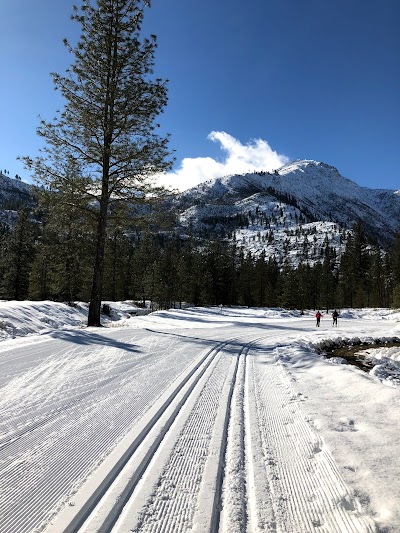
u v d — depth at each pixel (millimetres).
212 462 3625
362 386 6648
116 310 34094
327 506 2900
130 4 16203
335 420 4883
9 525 2580
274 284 93375
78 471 3381
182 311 36375
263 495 3068
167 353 10141
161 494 3033
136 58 16500
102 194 16453
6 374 6812
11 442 3982
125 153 16422
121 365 8133
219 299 67500
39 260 46094
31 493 2994
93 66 16250
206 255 67375
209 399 5848
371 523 2615
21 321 16266
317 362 9586
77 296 48750
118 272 51938
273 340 16109
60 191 15680
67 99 15820
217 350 11523
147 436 4242
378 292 73875
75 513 2732
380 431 4418
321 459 3697
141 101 16359
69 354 8992
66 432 4297
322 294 77875
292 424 4805
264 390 6660
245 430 4566
